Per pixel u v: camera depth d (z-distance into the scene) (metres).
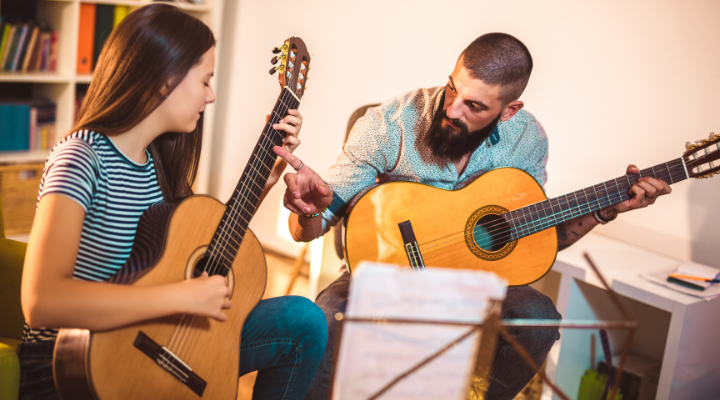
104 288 1.05
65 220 1.06
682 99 2.21
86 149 1.13
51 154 1.14
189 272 1.22
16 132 2.92
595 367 2.25
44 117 3.01
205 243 1.27
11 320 1.42
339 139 3.10
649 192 1.79
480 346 1.02
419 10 2.76
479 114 1.73
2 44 2.78
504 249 1.79
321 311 1.49
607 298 2.22
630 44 2.29
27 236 2.95
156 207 1.26
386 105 1.89
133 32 1.17
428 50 2.77
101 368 1.07
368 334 0.88
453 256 1.75
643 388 2.07
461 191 1.78
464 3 2.64
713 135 1.96
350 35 2.99
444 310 0.89
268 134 1.42
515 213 1.79
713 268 2.12
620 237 2.41
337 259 2.35
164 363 1.15
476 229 1.80
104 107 1.18
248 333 1.39
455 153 1.81
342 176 1.82
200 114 1.41
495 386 1.71
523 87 1.75
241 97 3.43
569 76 2.44
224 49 3.45
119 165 1.21
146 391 1.13
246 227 1.36
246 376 2.14
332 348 1.66
